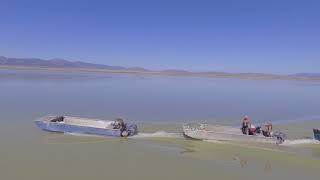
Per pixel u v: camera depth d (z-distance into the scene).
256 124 34.91
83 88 68.94
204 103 49.78
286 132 31.30
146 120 34.94
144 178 18.92
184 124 30.84
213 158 22.80
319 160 22.73
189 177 19.34
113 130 27.23
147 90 70.50
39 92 57.78
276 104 50.88
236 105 48.56
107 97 53.91
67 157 21.95
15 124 30.77
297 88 95.62
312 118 38.72
